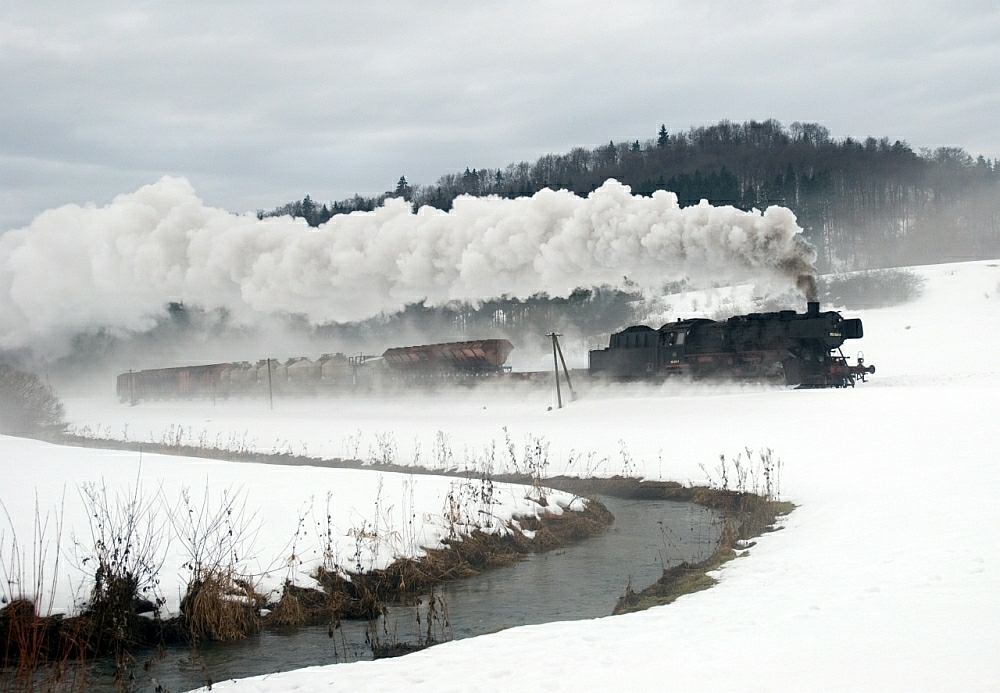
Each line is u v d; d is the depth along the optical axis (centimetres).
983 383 4325
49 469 2644
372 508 1972
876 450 2592
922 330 7244
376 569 1653
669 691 829
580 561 1870
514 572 1792
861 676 811
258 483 2303
